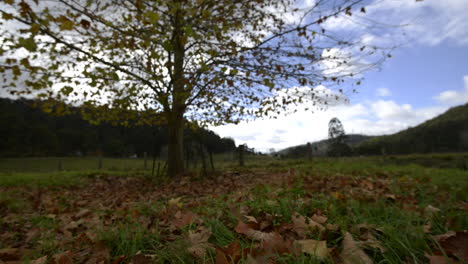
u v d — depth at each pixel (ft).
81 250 6.55
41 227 9.36
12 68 16.21
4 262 5.79
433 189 10.76
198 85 24.00
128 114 30.25
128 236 6.62
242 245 5.11
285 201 8.24
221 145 67.87
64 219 10.84
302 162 42.55
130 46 18.62
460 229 5.47
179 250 5.41
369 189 12.06
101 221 8.98
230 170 33.47
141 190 20.30
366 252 4.91
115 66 21.65
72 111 25.34
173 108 27.45
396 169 22.98
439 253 4.26
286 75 22.67
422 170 21.36
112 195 18.92
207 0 20.79
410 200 8.77
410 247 4.65
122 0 20.02
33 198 17.39
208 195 14.47
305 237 5.41
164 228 7.57
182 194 16.98
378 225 5.94
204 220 7.30
